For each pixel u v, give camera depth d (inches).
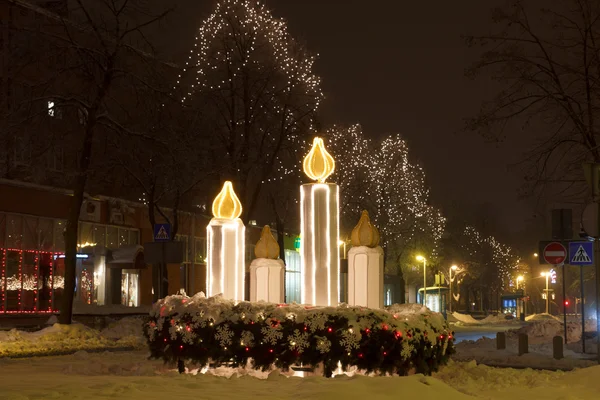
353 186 2316.7
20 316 1446.9
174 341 563.2
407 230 2628.0
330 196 602.5
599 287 736.3
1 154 1186.0
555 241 981.8
